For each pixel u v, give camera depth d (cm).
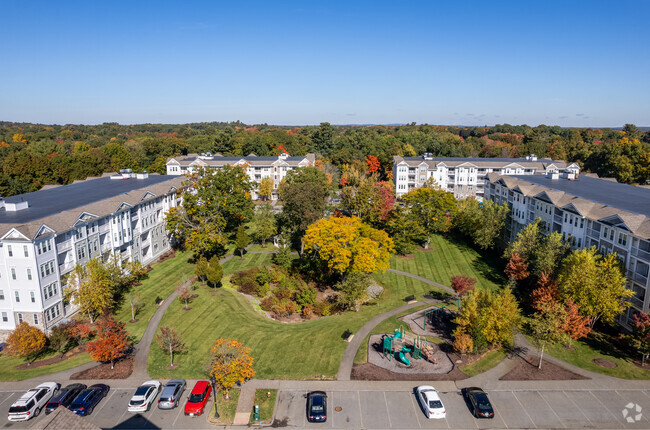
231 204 8050
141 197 7206
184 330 5088
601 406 3709
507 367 4316
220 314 5509
